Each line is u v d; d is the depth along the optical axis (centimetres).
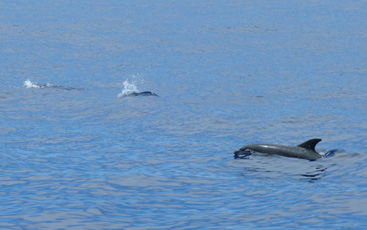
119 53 10712
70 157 3328
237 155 3394
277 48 11394
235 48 11444
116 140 3847
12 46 11281
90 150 3531
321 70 8431
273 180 2823
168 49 11312
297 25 15700
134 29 14838
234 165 3159
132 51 11012
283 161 3231
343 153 3409
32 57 9844
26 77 7569
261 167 3105
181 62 9519
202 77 7844
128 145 3691
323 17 17788
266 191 2608
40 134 4028
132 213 2261
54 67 8738
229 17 17862
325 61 9475
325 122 4622
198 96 6134
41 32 13775
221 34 13875
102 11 19625
